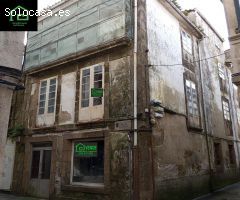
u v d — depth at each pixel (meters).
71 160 11.06
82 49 11.57
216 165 14.86
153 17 11.43
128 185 8.84
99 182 9.95
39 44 13.76
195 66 14.77
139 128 9.25
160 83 10.88
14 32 4.95
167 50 12.04
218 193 12.85
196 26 15.13
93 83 11.06
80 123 10.82
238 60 7.94
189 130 12.50
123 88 10.03
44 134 12.23
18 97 14.30
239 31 8.11
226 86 19.45
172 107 11.38
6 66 4.67
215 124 15.80
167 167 10.11
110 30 10.85
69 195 10.41
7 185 12.83
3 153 4.43
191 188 11.52
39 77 13.53
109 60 10.80
